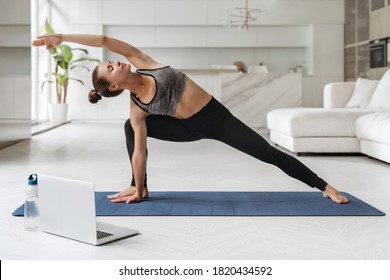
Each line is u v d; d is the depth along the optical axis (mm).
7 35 5762
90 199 2119
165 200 3014
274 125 6137
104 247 2102
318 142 5242
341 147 5219
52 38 2764
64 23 10430
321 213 2689
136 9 10352
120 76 2701
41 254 2012
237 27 10539
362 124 4922
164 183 3652
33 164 4559
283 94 8219
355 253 2041
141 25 10484
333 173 4164
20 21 6246
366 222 2535
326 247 2117
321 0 10359
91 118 10617
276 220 2566
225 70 10203
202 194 3213
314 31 10406
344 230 2383
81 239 2178
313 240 2217
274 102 8227
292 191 3346
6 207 2854
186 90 2746
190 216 2639
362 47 9633
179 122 2969
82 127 9102
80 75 10539
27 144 6215
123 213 2670
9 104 5910
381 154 4562
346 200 2941
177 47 10828
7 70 5785
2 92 5637
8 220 2561
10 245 2135
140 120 2895
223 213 2680
